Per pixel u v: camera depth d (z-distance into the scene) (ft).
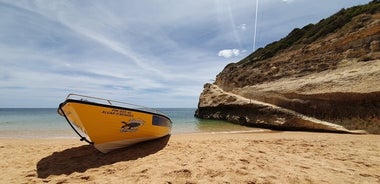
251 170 12.76
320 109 43.50
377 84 37.01
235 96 67.92
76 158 17.21
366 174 12.40
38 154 18.67
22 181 12.08
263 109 52.90
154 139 24.00
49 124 56.13
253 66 79.82
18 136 33.94
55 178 12.55
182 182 10.93
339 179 11.53
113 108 17.58
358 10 63.82
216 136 31.91
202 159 15.37
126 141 19.86
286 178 11.48
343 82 42.60
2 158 17.33
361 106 37.81
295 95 49.60
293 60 65.67
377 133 33.96
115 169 13.93
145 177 11.90
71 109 16.01
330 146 21.54
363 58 47.01
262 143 23.20
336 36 59.88
